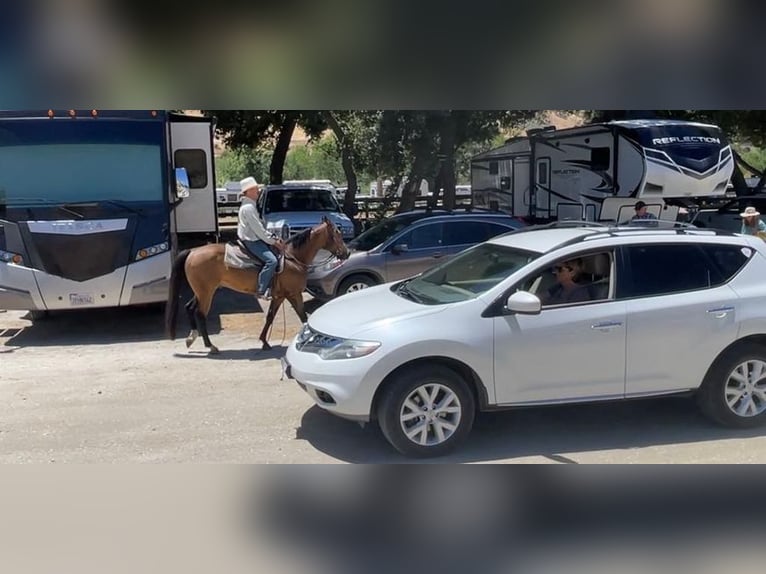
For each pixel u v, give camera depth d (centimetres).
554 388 509
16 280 897
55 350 875
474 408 505
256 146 2572
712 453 506
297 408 617
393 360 482
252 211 810
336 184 5131
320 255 1089
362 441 537
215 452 517
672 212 1414
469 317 499
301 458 505
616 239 538
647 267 533
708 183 1364
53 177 909
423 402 495
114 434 555
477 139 2103
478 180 2150
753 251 558
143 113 934
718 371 536
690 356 527
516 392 504
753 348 538
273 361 795
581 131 1507
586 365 511
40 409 618
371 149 2092
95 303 926
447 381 494
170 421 585
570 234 566
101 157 920
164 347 885
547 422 571
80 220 906
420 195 2741
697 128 1396
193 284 823
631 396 524
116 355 840
